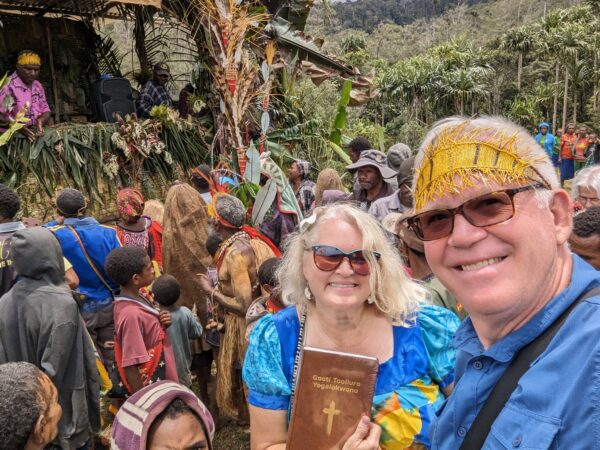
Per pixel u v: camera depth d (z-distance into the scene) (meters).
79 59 8.62
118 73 9.03
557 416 0.90
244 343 3.53
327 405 1.65
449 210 1.06
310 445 1.66
